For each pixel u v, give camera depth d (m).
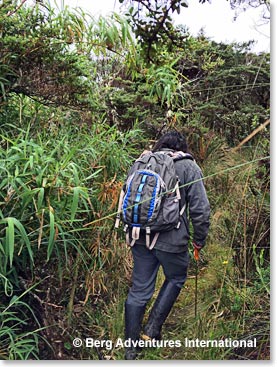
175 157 2.52
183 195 2.48
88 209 2.71
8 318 2.27
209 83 5.37
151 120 4.15
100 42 3.02
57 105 2.93
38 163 2.41
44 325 2.50
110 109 4.02
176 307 2.98
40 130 2.99
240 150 4.52
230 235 3.24
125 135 3.55
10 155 2.51
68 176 2.39
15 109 2.95
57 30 2.71
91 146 2.94
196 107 5.04
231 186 3.81
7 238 2.16
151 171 2.39
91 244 2.70
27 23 2.69
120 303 2.79
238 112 5.17
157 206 2.33
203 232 2.55
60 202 2.43
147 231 2.35
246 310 2.62
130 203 2.36
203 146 4.39
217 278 3.04
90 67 3.30
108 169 2.93
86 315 2.68
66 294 2.67
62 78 2.74
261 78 5.40
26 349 2.29
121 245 2.96
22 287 2.52
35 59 2.65
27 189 2.23
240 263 3.01
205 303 2.89
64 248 2.54
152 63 2.76
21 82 2.72
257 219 2.97
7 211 2.36
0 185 2.24
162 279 3.14
